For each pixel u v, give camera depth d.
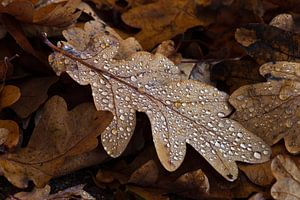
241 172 0.43
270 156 0.43
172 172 0.43
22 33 0.44
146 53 0.45
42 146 0.42
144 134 0.45
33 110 0.43
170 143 0.42
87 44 0.45
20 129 0.43
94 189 0.43
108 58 0.44
